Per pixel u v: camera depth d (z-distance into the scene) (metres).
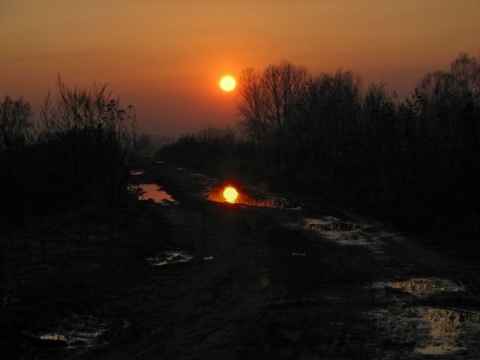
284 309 7.39
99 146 16.67
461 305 7.36
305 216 17.12
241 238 13.53
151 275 9.73
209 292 8.44
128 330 6.59
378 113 20.61
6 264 9.77
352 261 10.55
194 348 5.89
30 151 15.76
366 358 5.46
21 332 6.19
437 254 10.91
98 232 13.25
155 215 17.44
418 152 17.53
